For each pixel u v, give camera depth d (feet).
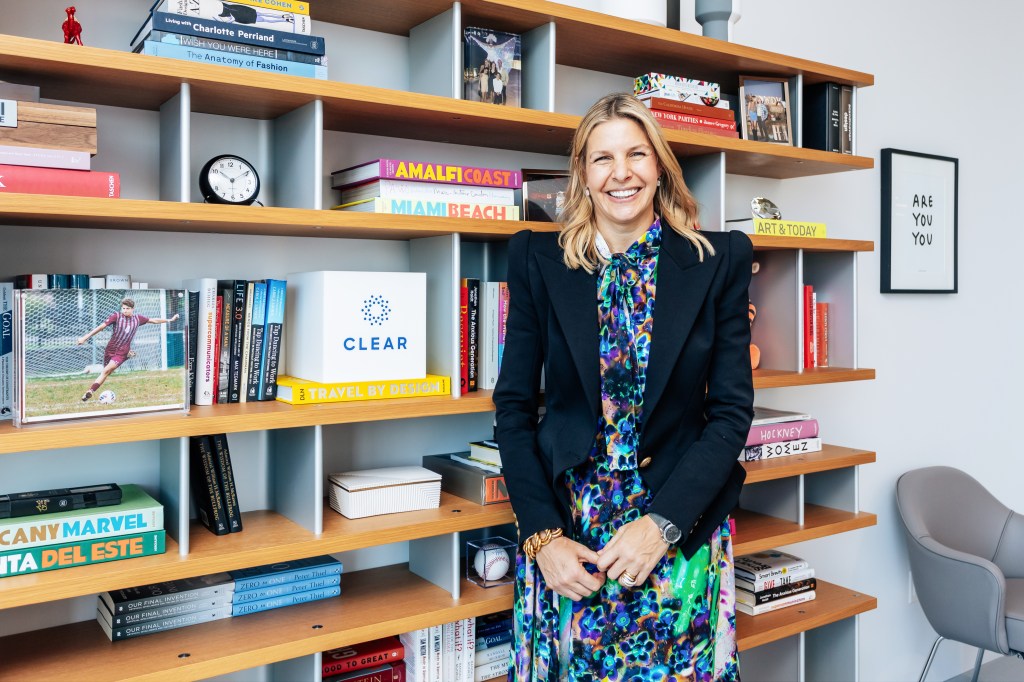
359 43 6.24
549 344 5.15
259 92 4.95
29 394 4.38
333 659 5.63
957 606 8.23
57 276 4.77
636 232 5.21
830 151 7.60
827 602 7.70
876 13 9.47
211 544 5.01
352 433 6.33
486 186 5.89
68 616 5.33
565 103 7.23
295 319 5.75
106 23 5.33
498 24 6.11
